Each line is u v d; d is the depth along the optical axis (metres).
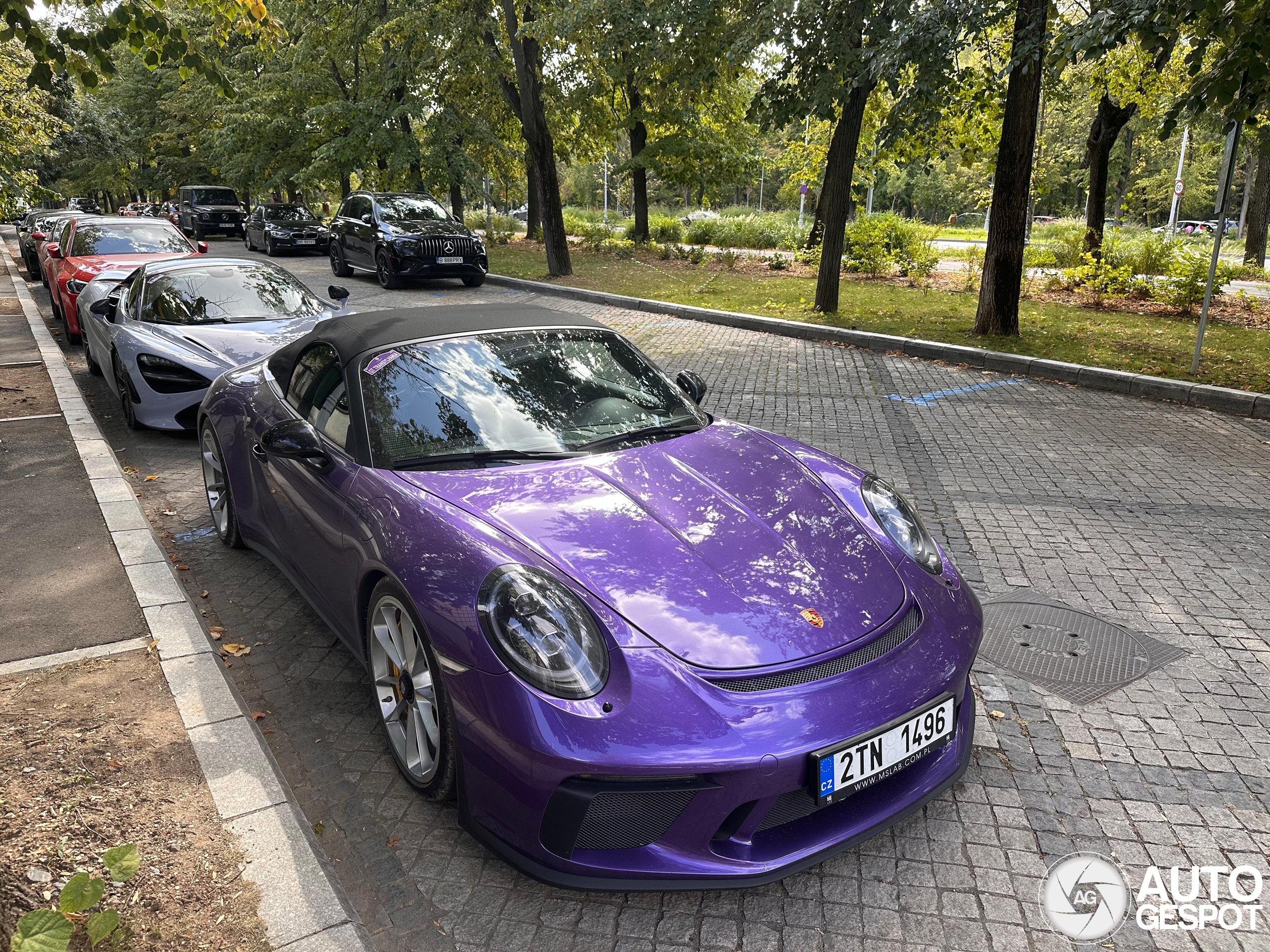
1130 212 64.06
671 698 2.13
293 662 3.54
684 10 12.08
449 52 19.41
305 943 1.98
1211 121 20.64
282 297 7.40
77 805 2.40
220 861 2.22
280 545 3.77
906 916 2.28
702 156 27.33
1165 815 2.68
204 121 36.06
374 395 3.24
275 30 5.86
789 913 2.29
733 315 12.77
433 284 18.08
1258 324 12.62
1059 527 5.06
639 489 2.87
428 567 2.49
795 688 2.22
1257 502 5.46
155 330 6.77
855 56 10.49
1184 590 4.25
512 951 2.15
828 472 3.27
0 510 4.79
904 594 2.62
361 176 32.50
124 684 3.06
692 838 2.14
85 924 2.00
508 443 3.11
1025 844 2.55
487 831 2.30
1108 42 7.31
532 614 2.25
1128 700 3.31
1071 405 8.05
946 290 16.42
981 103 12.57
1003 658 3.62
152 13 5.06
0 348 10.15
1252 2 6.38
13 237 42.84
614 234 32.59
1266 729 3.12
